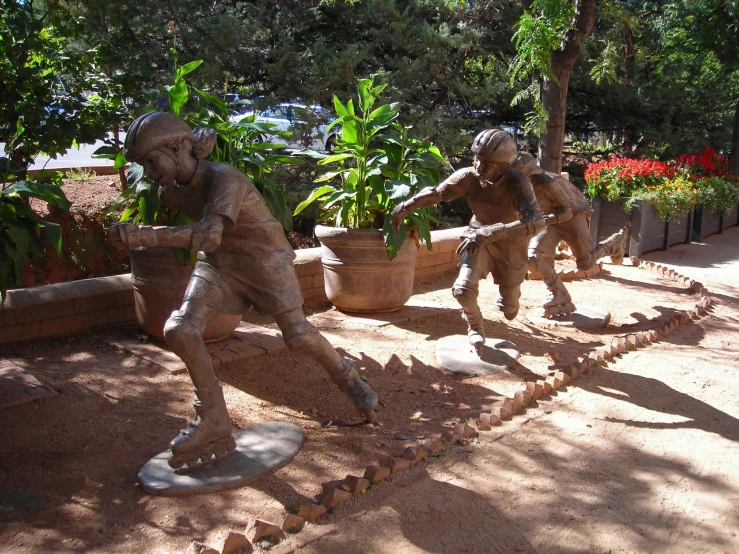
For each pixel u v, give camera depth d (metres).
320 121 10.74
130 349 5.19
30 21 6.19
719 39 13.97
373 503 3.27
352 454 3.81
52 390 4.41
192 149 3.43
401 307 6.65
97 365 4.93
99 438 3.91
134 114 6.66
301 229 11.61
